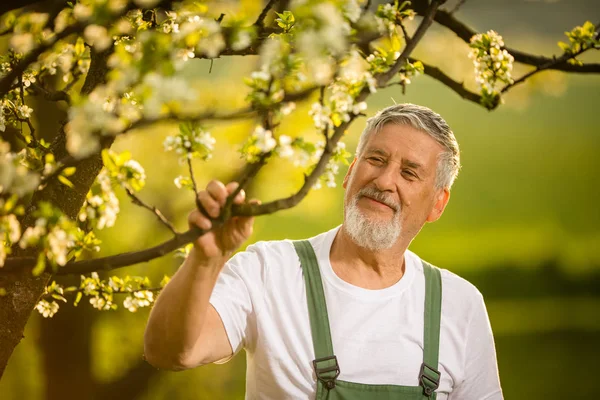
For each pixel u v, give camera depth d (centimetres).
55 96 230
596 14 1762
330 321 283
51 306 257
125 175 166
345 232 294
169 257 845
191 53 203
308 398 278
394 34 216
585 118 4100
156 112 151
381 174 282
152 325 235
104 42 186
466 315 301
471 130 3947
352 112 179
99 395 699
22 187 168
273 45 164
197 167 758
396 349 284
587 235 2809
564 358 2005
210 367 1016
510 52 315
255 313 280
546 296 2466
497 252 2681
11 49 223
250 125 384
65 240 163
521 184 3366
